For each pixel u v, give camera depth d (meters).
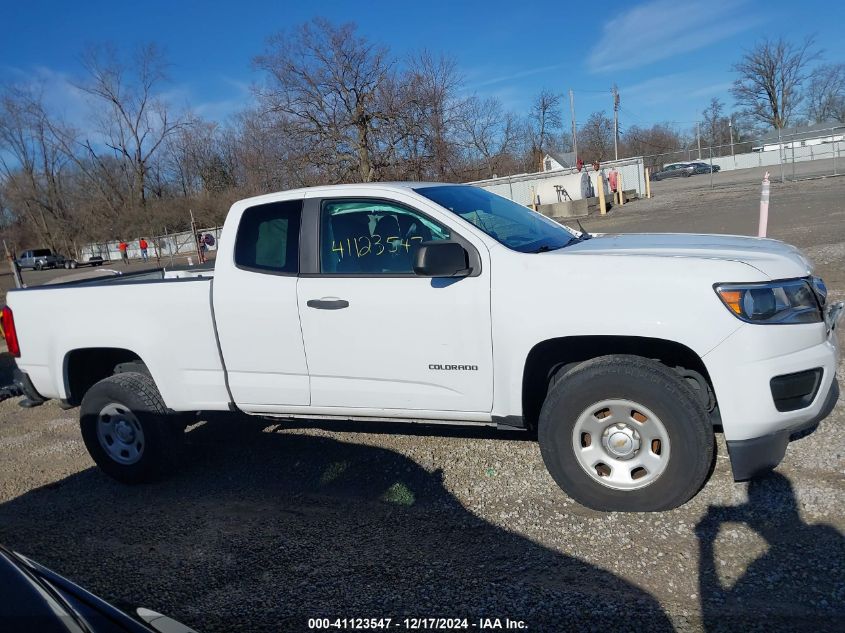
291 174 29.41
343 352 4.23
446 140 29.38
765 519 3.53
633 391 3.59
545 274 3.76
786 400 3.45
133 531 4.28
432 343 4.01
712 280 3.45
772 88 67.25
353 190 4.36
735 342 3.40
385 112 28.06
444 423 4.20
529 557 3.47
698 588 3.05
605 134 70.19
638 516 3.72
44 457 5.89
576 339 3.84
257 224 4.55
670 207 24.62
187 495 4.75
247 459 5.25
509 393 3.90
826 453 4.14
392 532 3.90
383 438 5.30
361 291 4.14
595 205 29.48
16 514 4.73
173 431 4.91
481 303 3.87
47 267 56.50
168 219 52.16
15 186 66.44
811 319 3.53
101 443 5.00
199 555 3.88
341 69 27.62
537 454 4.70
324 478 4.75
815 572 3.06
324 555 3.72
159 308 4.71
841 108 67.56
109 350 5.07
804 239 12.12
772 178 30.88
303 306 4.28
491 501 4.11
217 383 4.62
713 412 3.79
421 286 4.02
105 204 61.75
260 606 3.30
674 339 3.48
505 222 4.41
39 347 5.14
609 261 3.69
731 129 61.59
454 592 3.24
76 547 4.13
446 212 4.11
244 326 4.46
